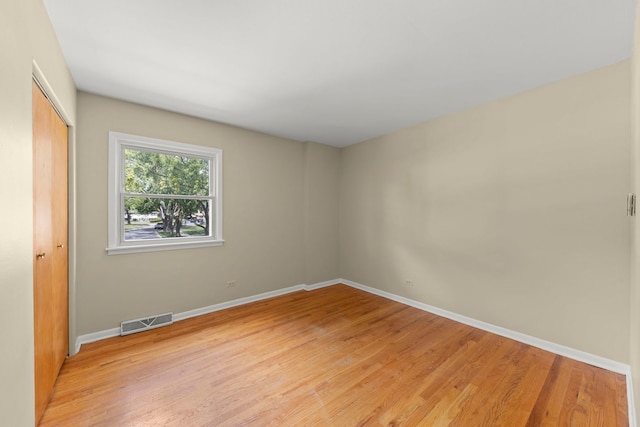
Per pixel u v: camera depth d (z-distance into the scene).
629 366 1.95
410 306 3.43
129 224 2.74
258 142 3.67
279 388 1.81
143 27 1.61
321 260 4.30
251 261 3.60
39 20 1.32
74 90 2.26
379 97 2.61
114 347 2.33
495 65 2.05
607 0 1.40
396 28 1.64
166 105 2.76
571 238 2.21
